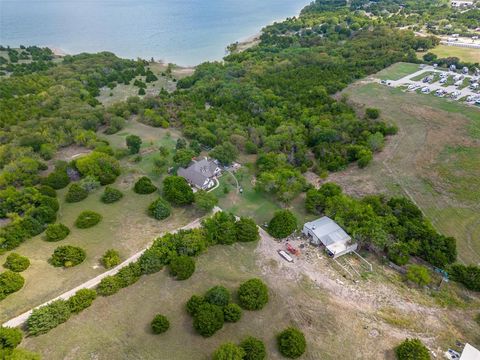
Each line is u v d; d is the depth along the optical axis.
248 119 127.31
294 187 86.44
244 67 179.12
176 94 157.50
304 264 67.50
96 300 58.44
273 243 73.12
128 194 88.94
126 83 179.88
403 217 74.56
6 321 54.31
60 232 72.25
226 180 97.44
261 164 99.56
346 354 51.34
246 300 56.56
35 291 59.62
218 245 71.56
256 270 65.81
